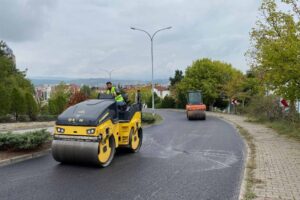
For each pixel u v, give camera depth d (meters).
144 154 12.48
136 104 12.96
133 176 9.01
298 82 16.08
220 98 63.47
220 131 22.09
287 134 19.03
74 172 9.30
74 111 10.17
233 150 13.75
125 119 11.99
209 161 11.29
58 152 9.84
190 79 62.19
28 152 11.57
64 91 62.06
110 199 7.01
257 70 22.16
